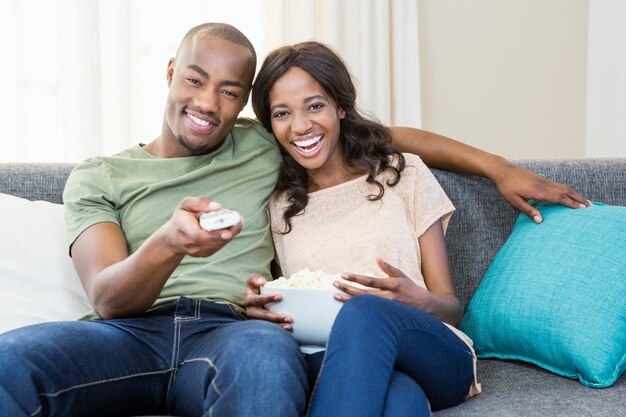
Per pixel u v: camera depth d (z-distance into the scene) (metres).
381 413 1.29
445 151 1.97
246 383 1.24
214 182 1.78
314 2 3.04
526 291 1.74
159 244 1.39
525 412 1.44
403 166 1.83
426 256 1.79
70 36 2.76
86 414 1.41
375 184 1.81
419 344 1.42
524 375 1.68
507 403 1.50
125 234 1.72
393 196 1.80
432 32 3.29
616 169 2.04
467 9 3.30
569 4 3.34
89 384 1.39
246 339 1.32
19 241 1.78
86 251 1.62
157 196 1.74
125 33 2.83
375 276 1.67
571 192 1.87
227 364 1.29
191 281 1.65
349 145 1.84
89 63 2.76
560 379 1.65
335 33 3.07
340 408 1.26
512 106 3.34
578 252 1.72
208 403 1.29
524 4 3.32
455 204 1.99
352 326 1.34
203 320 1.57
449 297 1.70
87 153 2.77
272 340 1.31
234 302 1.67
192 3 2.94
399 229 1.75
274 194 1.86
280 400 1.22
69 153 2.78
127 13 2.83
